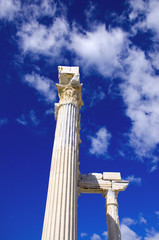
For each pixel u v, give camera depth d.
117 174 20.11
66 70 17.17
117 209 18.17
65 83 17.27
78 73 16.95
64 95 16.39
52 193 11.42
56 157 13.02
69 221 10.35
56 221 10.23
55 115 17.42
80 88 16.98
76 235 10.54
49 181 12.40
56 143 13.81
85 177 19.75
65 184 11.61
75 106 15.86
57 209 10.65
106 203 18.50
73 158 13.07
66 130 14.12
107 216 17.75
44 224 10.77
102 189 19.23
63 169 12.31
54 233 9.86
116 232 16.45
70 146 13.43
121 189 19.25
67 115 15.01
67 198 11.09
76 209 11.48
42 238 10.34
